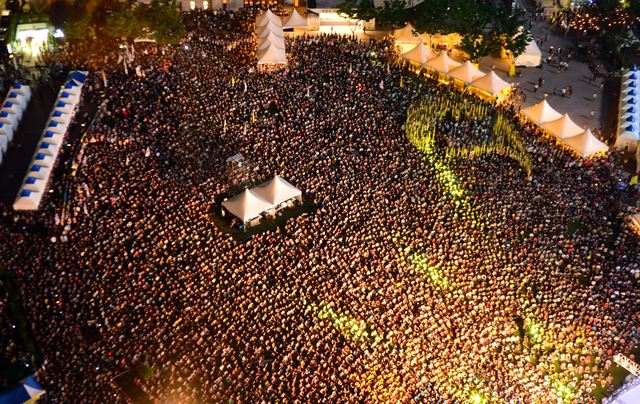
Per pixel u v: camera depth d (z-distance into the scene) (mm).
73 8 175500
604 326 115688
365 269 119312
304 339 109312
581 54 182125
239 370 105188
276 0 188875
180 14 180250
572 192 138250
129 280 114938
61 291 113000
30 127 144500
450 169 140750
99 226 122938
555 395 107250
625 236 130625
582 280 122250
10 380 102250
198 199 130750
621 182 142125
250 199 128500
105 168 134375
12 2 176875
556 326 115250
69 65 160000
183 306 112188
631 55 181500
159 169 135375
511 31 173000
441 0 177625
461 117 154625
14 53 163375
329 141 144625
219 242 122812
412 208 131625
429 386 105188
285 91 156500
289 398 101688
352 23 182375
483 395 105625
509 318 115500
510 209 133500
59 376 103250
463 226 129250
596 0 192375
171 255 119500
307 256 121188
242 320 111125
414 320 113000
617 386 109812
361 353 108438
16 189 131500
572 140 147875
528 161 144125
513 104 162250
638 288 121562
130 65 160250
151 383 103500
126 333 108625
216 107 150750
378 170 139000
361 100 155500
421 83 164125
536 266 123562
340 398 102062
